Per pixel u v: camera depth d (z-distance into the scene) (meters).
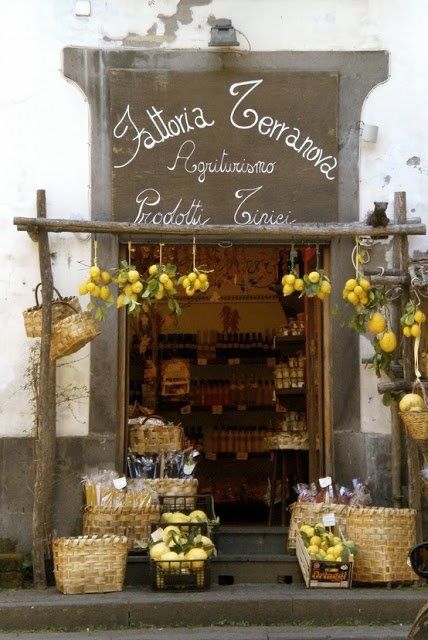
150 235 8.07
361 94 8.20
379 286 7.61
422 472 7.69
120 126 8.07
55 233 8.01
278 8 8.21
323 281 7.48
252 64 8.15
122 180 8.05
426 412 6.93
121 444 8.01
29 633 6.61
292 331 9.89
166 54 8.13
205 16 8.18
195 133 8.10
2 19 8.14
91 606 6.73
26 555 7.72
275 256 10.56
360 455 7.97
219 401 11.17
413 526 7.34
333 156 8.13
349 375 8.04
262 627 6.74
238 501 10.81
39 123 8.09
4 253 8.00
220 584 7.61
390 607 6.84
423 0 8.29
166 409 10.99
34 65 8.12
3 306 7.96
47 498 7.66
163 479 7.95
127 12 8.16
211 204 8.07
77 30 8.15
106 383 7.96
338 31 8.23
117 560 7.11
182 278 7.58
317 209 8.11
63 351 7.40
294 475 9.61
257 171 8.10
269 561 7.62
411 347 7.41
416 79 8.25
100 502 7.62
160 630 6.66
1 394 7.91
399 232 7.54
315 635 6.49
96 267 7.41
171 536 7.14
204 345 11.32
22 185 8.05
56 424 7.91
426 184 8.19
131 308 7.39
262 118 8.12
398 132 8.21
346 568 7.13
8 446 7.85
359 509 7.33
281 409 10.49
